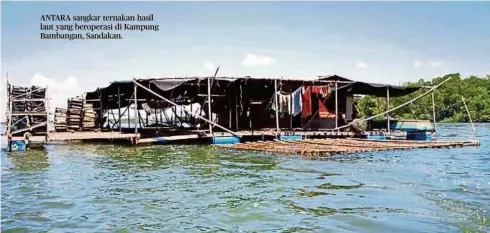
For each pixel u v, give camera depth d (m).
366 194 10.29
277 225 7.83
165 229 7.70
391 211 8.66
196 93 30.44
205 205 9.41
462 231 7.30
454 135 36.94
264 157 17.91
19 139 21.86
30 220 8.44
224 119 30.84
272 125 31.34
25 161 17.42
